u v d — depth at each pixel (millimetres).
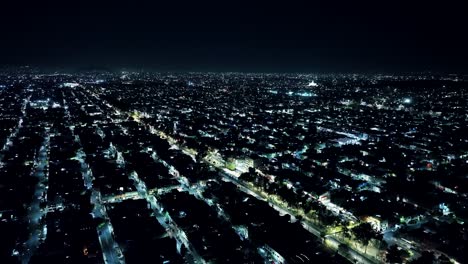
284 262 128750
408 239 144500
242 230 152500
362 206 168500
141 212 160875
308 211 165000
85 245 135875
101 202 179500
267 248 137250
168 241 137625
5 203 172375
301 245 135875
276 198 185125
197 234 144750
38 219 162375
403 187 194000
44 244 135625
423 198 179250
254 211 162000
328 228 152375
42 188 199250
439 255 133750
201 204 169875
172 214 160750
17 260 129125
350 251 138000
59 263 124625
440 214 167500
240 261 128125
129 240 138125
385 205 169750
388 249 132000
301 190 191875
